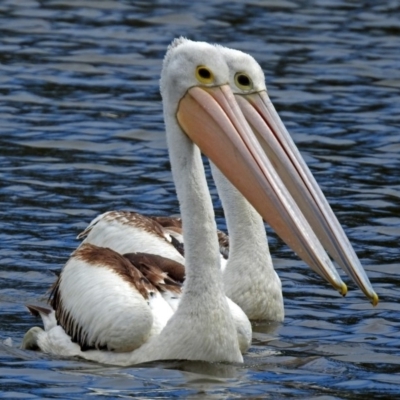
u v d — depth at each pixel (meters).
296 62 26.73
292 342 13.76
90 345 12.93
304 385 11.94
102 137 21.75
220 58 12.34
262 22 30.02
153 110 23.42
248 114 13.48
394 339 13.86
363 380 12.19
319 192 12.41
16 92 24.09
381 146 21.69
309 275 16.38
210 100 12.24
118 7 30.89
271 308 14.62
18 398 11.38
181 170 12.31
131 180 19.72
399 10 31.62
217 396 11.43
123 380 11.91
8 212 18.03
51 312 14.13
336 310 15.01
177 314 12.36
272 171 12.02
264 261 14.66
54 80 24.95
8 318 14.49
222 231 17.66
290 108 23.75
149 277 13.51
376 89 25.16
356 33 29.27
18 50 26.84
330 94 24.69
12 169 19.95
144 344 12.64
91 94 24.22
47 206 18.36
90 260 13.55
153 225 15.11
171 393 11.49
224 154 12.14
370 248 16.97
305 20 30.31
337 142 21.84
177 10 30.77
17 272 15.85
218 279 12.30
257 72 13.65
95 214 18.08
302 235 11.73
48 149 21.03
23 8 30.28
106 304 12.77
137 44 27.72
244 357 13.02
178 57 12.34
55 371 12.34
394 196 19.09
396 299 15.30
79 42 27.62
